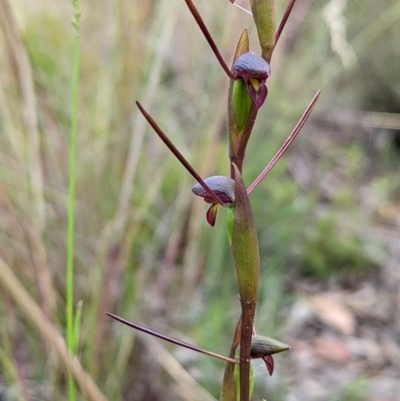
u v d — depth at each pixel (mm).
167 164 546
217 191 210
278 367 533
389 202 866
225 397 223
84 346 459
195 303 541
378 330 611
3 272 313
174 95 646
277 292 589
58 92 532
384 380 541
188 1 199
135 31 476
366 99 1050
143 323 468
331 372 545
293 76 690
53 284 461
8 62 425
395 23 981
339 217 756
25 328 446
